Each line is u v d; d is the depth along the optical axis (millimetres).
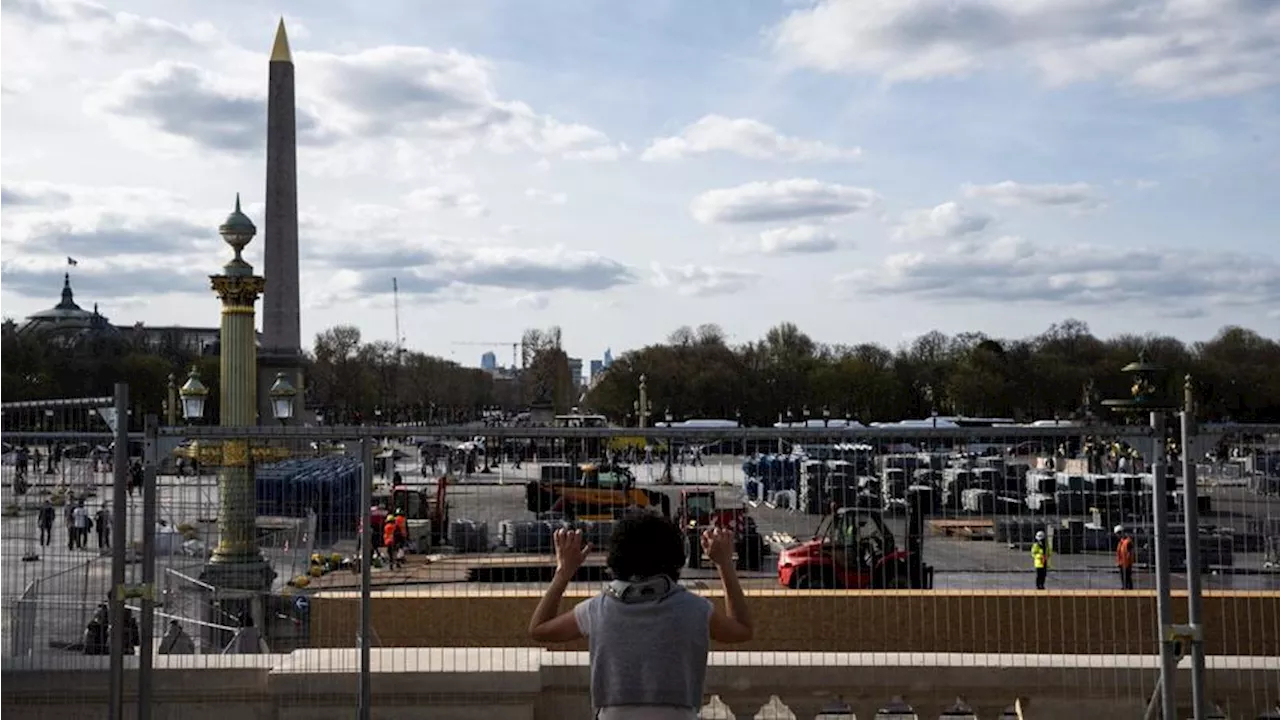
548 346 198000
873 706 10750
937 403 147125
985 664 10719
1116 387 140000
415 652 10938
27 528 11547
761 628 13508
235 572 12734
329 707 10641
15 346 124938
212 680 10648
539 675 10656
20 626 11414
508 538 12805
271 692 10664
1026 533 12805
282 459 12648
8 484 11484
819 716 12297
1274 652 13008
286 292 42656
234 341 28109
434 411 197250
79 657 10938
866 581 13453
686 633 5512
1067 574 13156
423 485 19609
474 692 10570
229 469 12617
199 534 12766
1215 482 11867
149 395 131750
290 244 43062
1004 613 13203
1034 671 10664
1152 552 12617
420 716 10602
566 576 6020
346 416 163625
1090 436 9391
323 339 166750
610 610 5570
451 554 13281
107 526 11812
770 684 10734
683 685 5480
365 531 9562
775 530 13500
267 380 40781
